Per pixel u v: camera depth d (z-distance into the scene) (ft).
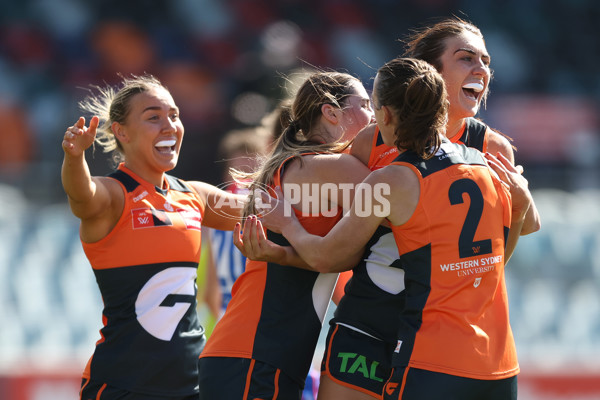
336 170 36.76
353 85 39.55
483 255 33.60
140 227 40.11
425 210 33.19
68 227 83.15
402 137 33.86
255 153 56.39
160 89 42.04
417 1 160.15
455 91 37.81
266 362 36.22
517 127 138.51
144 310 39.63
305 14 156.15
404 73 33.81
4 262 80.94
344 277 47.67
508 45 159.22
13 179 96.07
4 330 79.15
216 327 38.45
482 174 34.68
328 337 38.45
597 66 160.15
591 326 81.46
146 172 41.68
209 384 36.78
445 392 31.94
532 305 81.56
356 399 36.68
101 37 147.43
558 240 83.92
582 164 136.46
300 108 39.11
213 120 108.17
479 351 32.63
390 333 37.04
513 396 34.04
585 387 66.69
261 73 100.32
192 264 41.50
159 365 39.32
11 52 143.33
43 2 150.10
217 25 152.15
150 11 151.33
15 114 128.88
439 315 32.76
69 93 138.00
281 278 37.32
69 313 80.38
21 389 64.85
